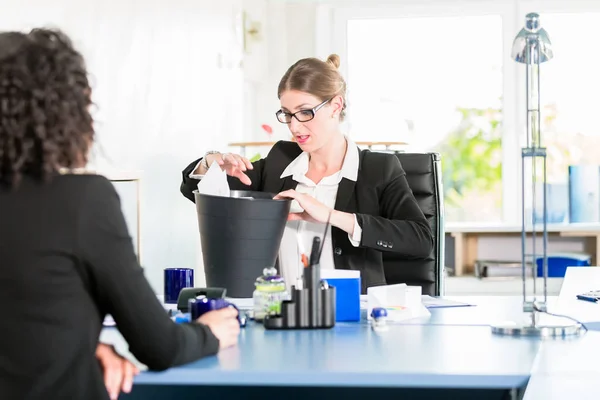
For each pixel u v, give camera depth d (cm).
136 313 155
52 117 145
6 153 144
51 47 147
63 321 147
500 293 585
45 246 146
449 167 635
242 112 592
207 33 518
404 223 273
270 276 216
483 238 619
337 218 261
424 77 634
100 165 362
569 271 342
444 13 626
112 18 384
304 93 273
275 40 641
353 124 640
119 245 152
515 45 218
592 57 614
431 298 267
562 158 618
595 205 604
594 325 215
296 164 292
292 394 206
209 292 225
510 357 172
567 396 222
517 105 625
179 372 163
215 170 245
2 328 146
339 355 175
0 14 288
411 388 202
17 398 146
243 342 190
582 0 610
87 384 150
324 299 209
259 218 221
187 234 489
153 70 432
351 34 640
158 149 439
